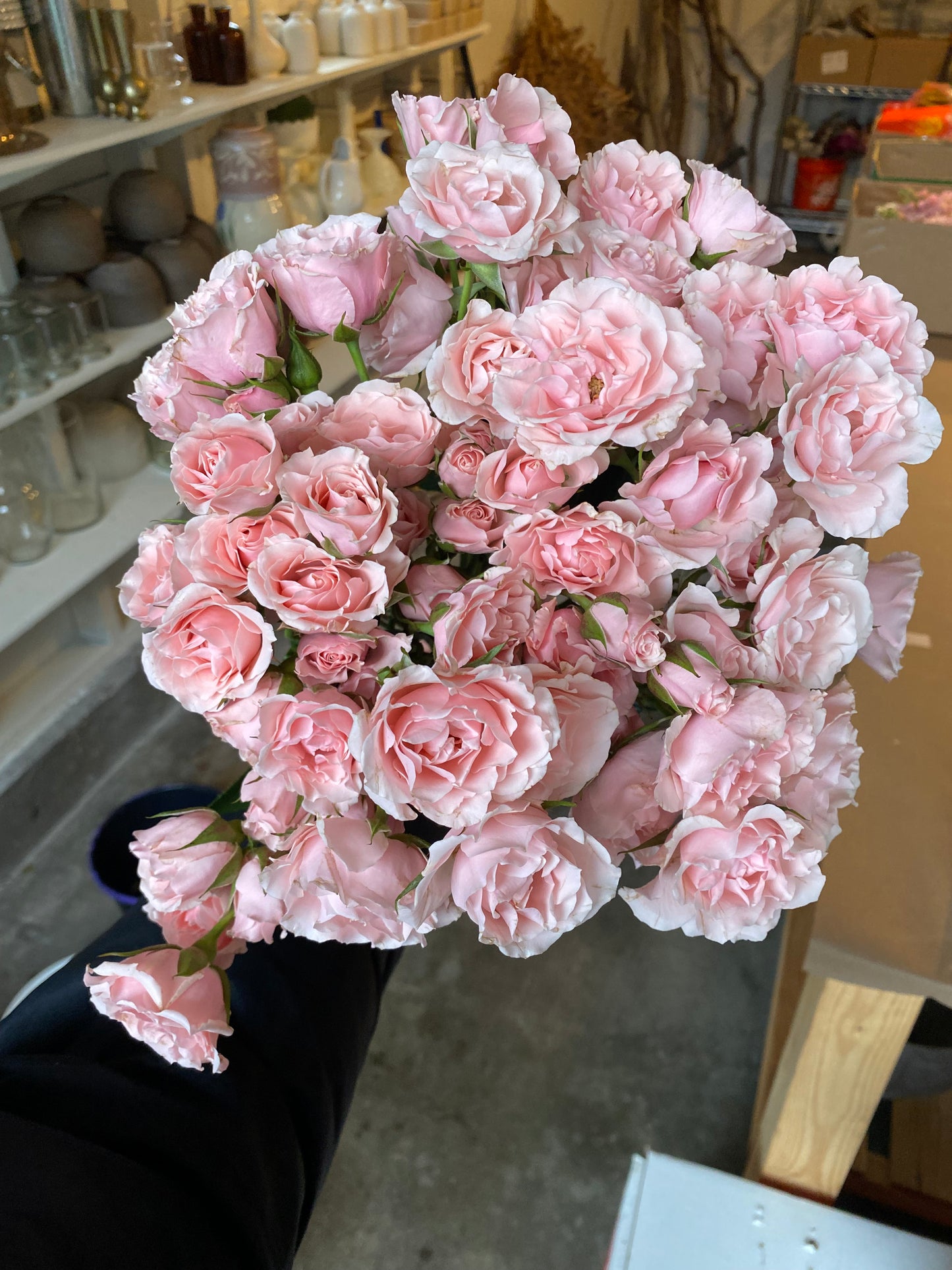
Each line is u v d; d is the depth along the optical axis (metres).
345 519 0.30
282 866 0.32
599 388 0.31
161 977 0.36
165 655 0.31
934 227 1.26
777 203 3.09
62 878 1.15
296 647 0.34
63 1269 0.36
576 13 2.46
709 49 2.95
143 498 1.26
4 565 1.11
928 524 0.73
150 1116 0.44
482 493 0.32
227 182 1.29
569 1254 0.86
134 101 1.03
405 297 0.35
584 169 0.38
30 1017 0.51
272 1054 0.50
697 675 0.30
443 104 0.34
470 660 0.29
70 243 1.08
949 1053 0.67
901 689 0.58
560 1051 1.01
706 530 0.32
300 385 0.35
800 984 0.91
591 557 0.31
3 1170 0.39
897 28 2.77
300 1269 0.85
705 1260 0.60
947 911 0.45
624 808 0.33
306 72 1.32
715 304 0.34
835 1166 0.65
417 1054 1.01
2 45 0.92
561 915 0.31
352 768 0.29
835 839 0.48
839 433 0.31
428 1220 0.88
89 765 1.26
